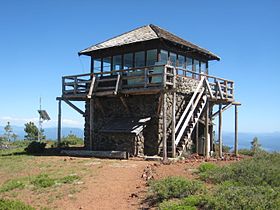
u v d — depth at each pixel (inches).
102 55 956.6
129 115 906.1
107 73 873.5
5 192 565.9
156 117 845.2
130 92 820.0
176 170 609.3
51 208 481.4
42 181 596.1
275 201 368.8
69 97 954.7
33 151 1019.9
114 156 816.9
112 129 860.0
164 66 761.6
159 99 812.6
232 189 426.3
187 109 828.0
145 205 457.4
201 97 900.6
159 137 835.4
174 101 775.1
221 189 434.9
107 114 951.0
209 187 480.7
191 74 929.5
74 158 823.1
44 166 737.6
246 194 398.6
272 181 487.2
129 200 487.2
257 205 360.5
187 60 927.7
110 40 973.2
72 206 486.0
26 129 1811.0
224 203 377.1
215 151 1045.8
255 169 529.0
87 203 492.4
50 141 1504.7
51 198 518.9
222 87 965.2
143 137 850.1
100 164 715.4
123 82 900.6
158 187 474.3
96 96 904.3
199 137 952.9
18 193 554.3
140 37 877.2
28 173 686.5
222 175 522.3
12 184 598.5
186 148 895.1
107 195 516.4
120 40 924.0
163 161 719.7
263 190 415.8
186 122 820.6
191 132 865.5
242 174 514.0
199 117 939.3
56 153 958.4
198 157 833.5
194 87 928.9
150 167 644.7
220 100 938.7
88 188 550.9
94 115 976.9
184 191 455.8
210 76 912.3
